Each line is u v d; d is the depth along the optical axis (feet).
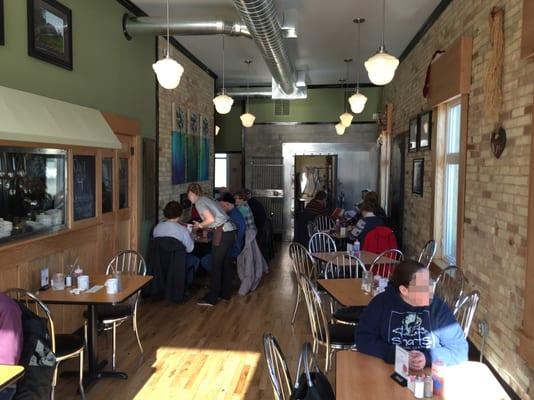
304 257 17.39
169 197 21.17
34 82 11.19
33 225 10.82
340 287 11.69
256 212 25.04
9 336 7.06
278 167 33.40
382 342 7.04
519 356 9.37
